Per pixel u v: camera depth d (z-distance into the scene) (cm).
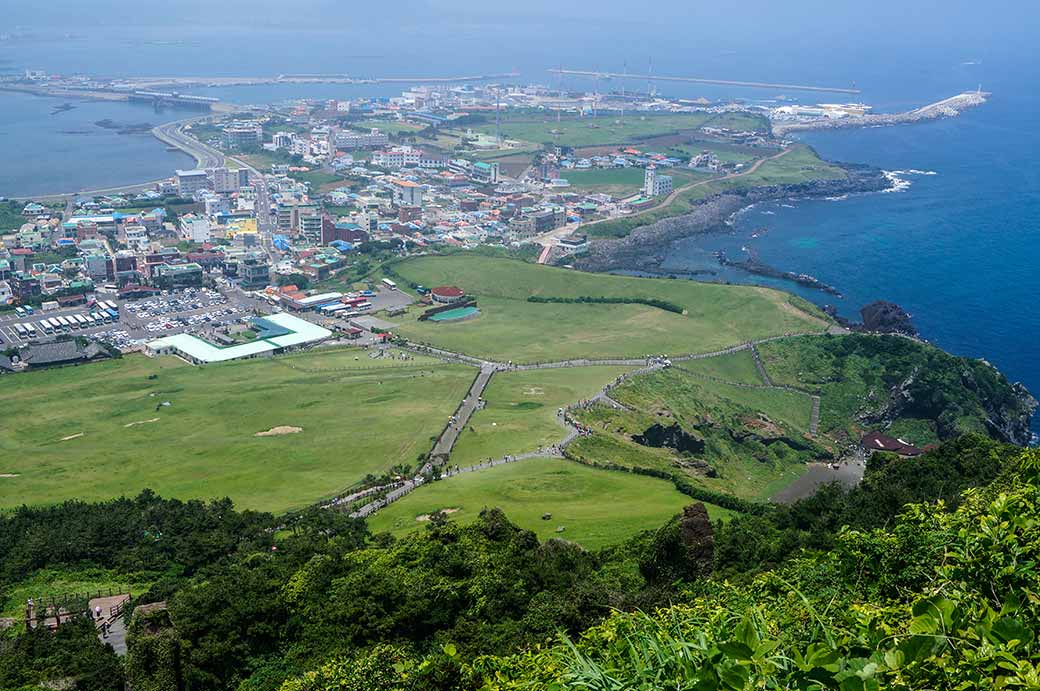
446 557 10331
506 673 5191
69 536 13525
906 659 2362
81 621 10731
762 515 13925
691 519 10162
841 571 5450
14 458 19750
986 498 6856
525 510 15200
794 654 2498
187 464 19162
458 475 18025
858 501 12388
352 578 9881
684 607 5475
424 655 8681
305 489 17625
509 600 9444
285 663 9131
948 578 3566
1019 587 3281
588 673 2822
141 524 14275
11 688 8925
